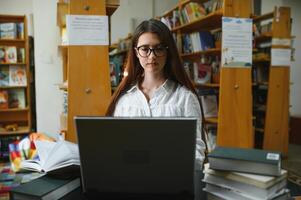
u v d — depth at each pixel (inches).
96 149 34.4
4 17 193.6
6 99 194.7
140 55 53.6
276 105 173.0
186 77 57.2
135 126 32.7
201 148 43.6
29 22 202.8
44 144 48.8
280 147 176.6
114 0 97.9
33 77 198.2
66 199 39.2
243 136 119.3
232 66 116.0
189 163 33.6
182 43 158.7
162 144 33.1
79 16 92.1
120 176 35.3
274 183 35.9
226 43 114.2
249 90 119.0
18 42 196.5
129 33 215.9
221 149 41.0
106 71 95.9
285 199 38.4
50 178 42.3
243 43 116.0
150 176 34.8
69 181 41.3
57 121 186.5
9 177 46.3
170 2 241.4
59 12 116.9
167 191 35.3
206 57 148.1
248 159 36.5
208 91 140.7
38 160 46.9
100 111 96.0
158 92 55.9
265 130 172.7
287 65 172.2
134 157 34.1
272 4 232.7
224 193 38.0
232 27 114.2
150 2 235.6
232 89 117.0
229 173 37.5
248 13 116.5
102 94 96.2
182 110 54.2
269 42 180.7
